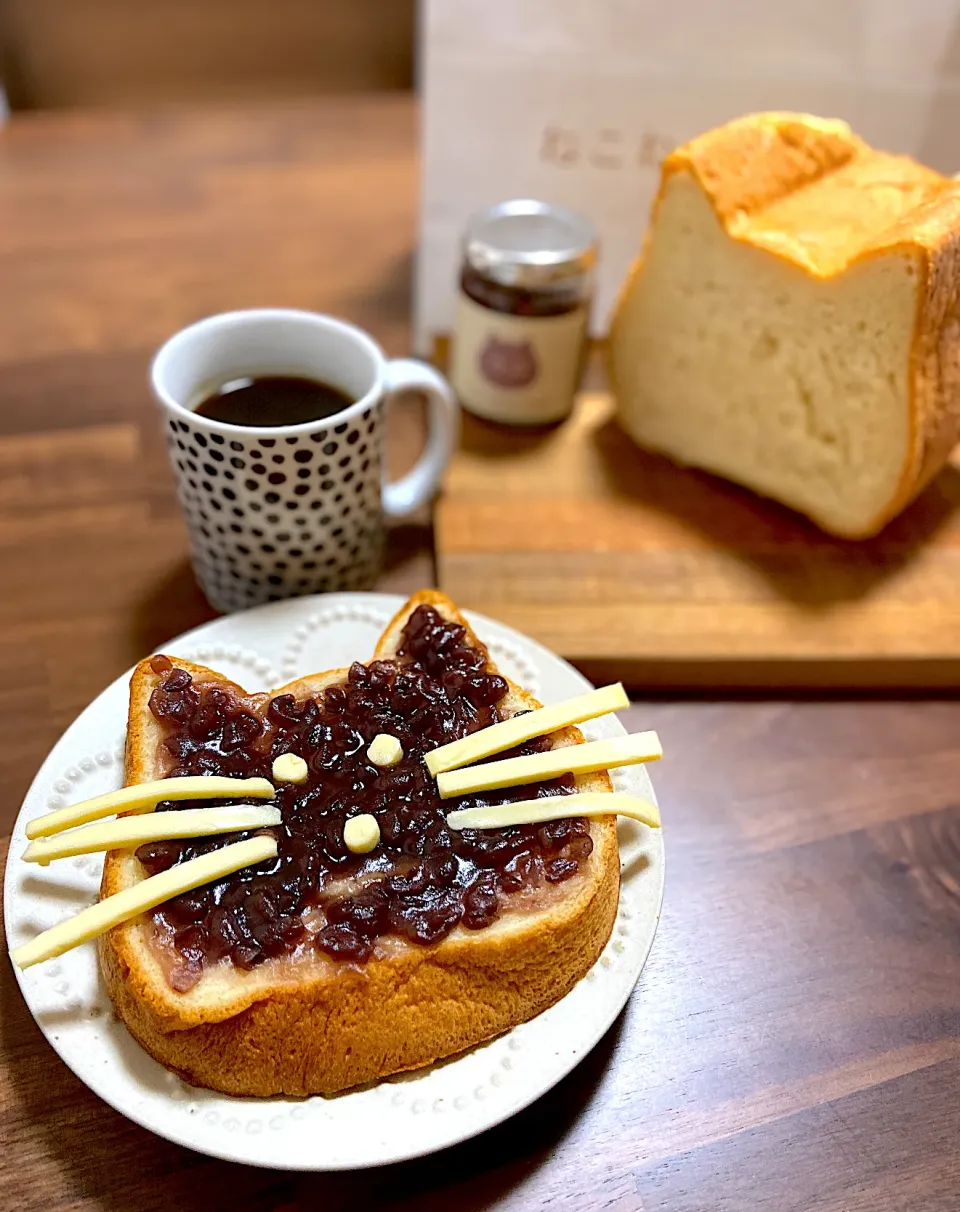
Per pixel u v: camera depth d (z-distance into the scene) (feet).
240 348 1.16
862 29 1.40
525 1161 0.81
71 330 1.58
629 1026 0.89
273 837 0.84
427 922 0.79
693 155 1.24
